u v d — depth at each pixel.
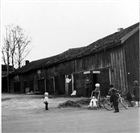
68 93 19.98
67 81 20.19
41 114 8.80
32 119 7.49
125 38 13.95
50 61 25.09
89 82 16.62
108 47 15.05
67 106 10.99
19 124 6.50
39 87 26.20
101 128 5.61
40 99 15.97
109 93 9.88
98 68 16.39
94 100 10.20
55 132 5.34
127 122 6.32
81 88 18.02
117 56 14.61
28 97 18.36
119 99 10.02
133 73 14.12
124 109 9.73
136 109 9.56
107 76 15.40
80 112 9.11
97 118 7.28
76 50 22.70
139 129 5.37
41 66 25.42
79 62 18.78
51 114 8.73
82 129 5.56
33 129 5.72
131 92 13.60
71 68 19.88
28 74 29.38
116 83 14.48
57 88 22.17
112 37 17.48
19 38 34.25
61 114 8.63
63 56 23.30
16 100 15.64
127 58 14.02
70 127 5.86
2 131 5.52
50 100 15.01
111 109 9.59
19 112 9.50
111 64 15.12
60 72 21.69
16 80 32.59
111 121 6.59
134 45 14.64
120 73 14.22
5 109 10.62
